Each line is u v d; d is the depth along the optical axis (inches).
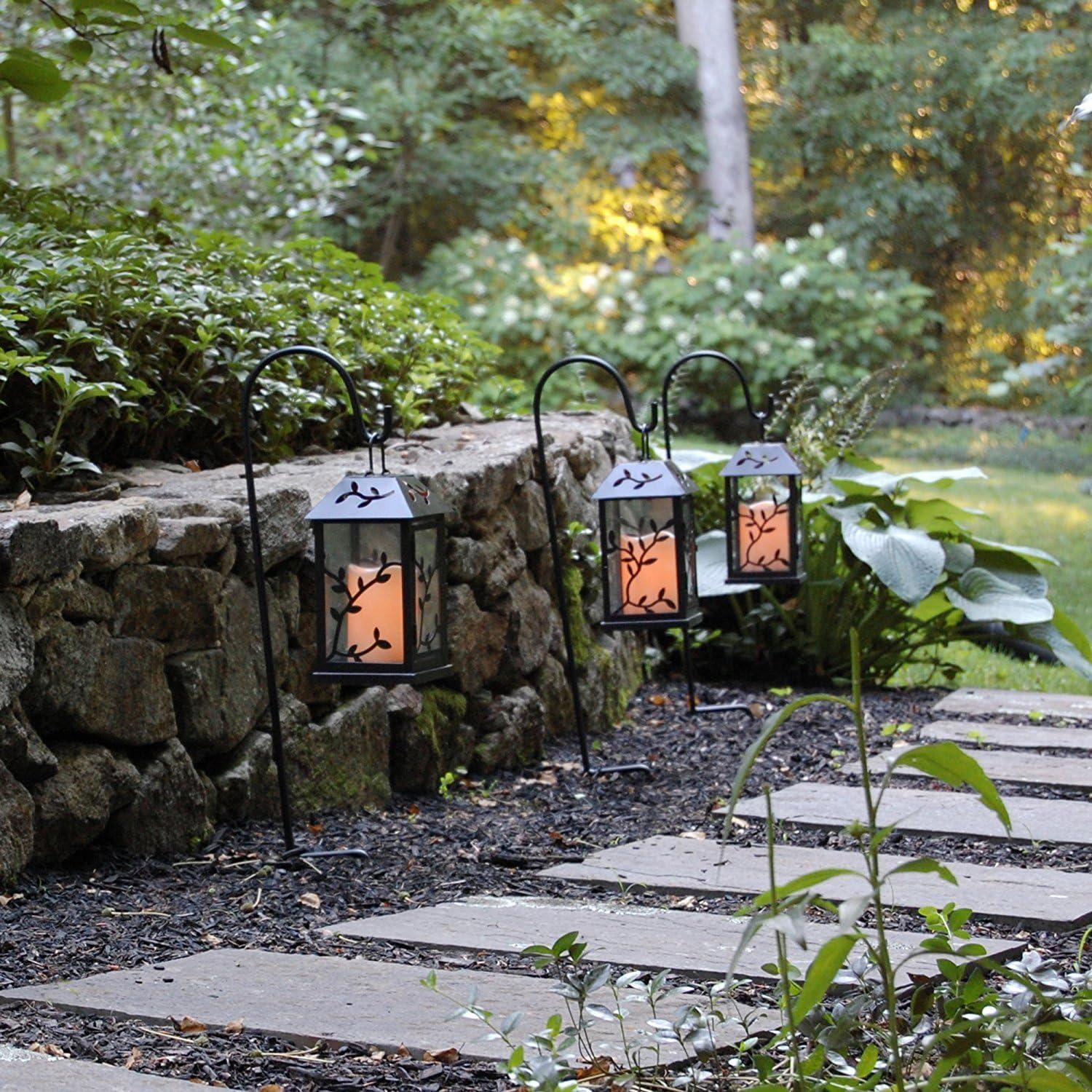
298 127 352.8
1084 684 246.7
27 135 379.9
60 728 125.9
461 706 174.7
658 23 658.8
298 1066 84.7
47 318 161.8
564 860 140.6
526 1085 73.7
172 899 122.9
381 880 132.2
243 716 144.3
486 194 597.9
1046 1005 69.8
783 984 70.0
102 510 130.9
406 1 553.0
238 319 194.5
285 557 151.9
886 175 659.4
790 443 257.0
